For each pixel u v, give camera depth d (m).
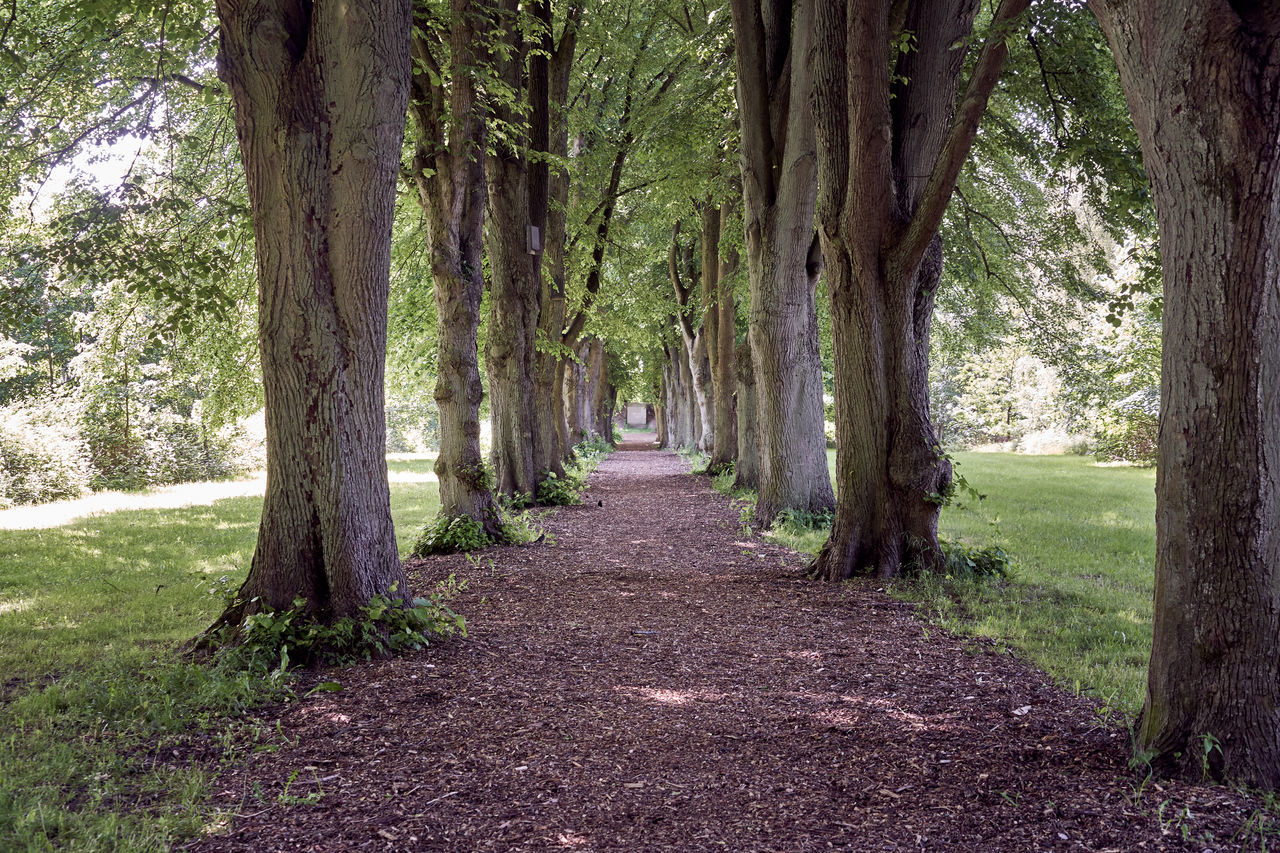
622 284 24.89
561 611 6.84
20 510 15.29
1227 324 3.14
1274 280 3.11
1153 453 24.02
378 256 5.59
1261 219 3.05
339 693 4.61
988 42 6.64
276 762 3.66
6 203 8.77
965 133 7.04
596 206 19.30
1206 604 3.27
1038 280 14.20
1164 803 3.07
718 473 21.80
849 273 8.09
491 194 14.23
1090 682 4.72
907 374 8.00
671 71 18.94
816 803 3.27
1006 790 3.31
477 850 2.88
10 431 17.12
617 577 8.41
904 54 8.37
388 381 20.47
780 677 5.02
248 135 5.35
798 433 12.20
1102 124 9.38
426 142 9.72
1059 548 10.00
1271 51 2.97
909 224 7.84
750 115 11.98
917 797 3.29
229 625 5.43
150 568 9.03
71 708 4.28
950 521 12.37
